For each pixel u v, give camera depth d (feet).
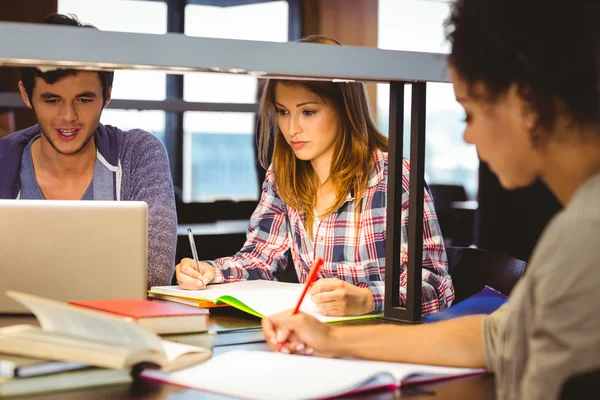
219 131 21.40
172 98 20.03
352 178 7.01
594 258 2.75
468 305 4.99
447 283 6.21
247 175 21.95
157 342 3.77
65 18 7.23
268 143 7.55
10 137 7.54
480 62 3.11
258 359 4.14
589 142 2.96
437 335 4.23
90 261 5.34
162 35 4.11
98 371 3.74
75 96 6.79
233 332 4.96
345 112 6.92
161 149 7.63
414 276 5.20
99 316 3.74
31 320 5.20
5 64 4.09
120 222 5.37
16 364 3.75
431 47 22.38
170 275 7.00
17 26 3.89
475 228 15.40
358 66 4.63
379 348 4.22
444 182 22.45
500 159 3.22
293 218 7.43
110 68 4.24
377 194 7.01
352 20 21.93
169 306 4.93
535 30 2.95
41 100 6.80
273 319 4.38
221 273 6.59
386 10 22.18
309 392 3.56
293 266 7.88
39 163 7.43
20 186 7.40
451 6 3.30
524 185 3.26
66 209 5.29
